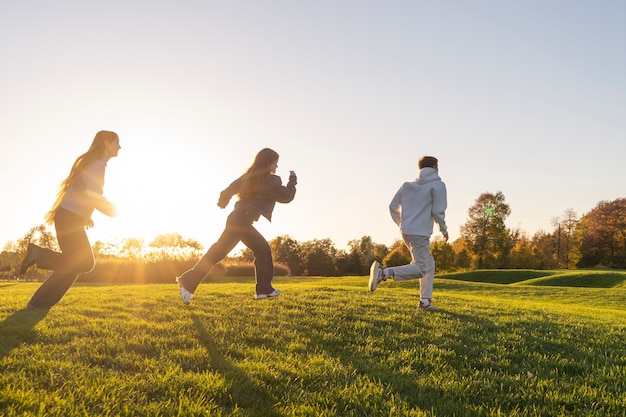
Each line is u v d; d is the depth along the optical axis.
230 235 5.75
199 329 5.40
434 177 7.84
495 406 3.56
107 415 2.89
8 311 6.19
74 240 6.01
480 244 60.53
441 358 4.73
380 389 3.64
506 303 12.08
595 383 4.21
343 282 32.28
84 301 7.86
